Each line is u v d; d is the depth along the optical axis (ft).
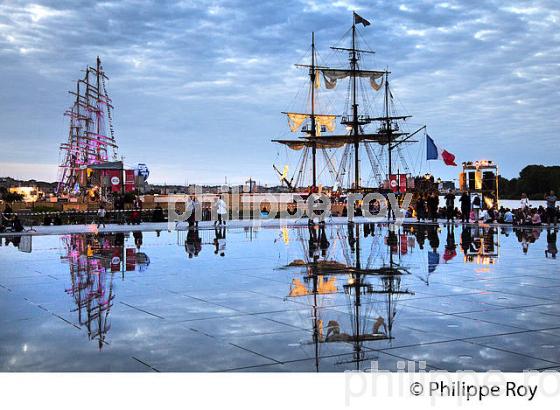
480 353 25.99
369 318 33.53
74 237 107.04
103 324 32.65
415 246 81.97
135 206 165.17
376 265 59.67
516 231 115.14
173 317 34.40
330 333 30.01
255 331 30.63
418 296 40.86
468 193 152.15
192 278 51.21
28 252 76.74
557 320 32.68
